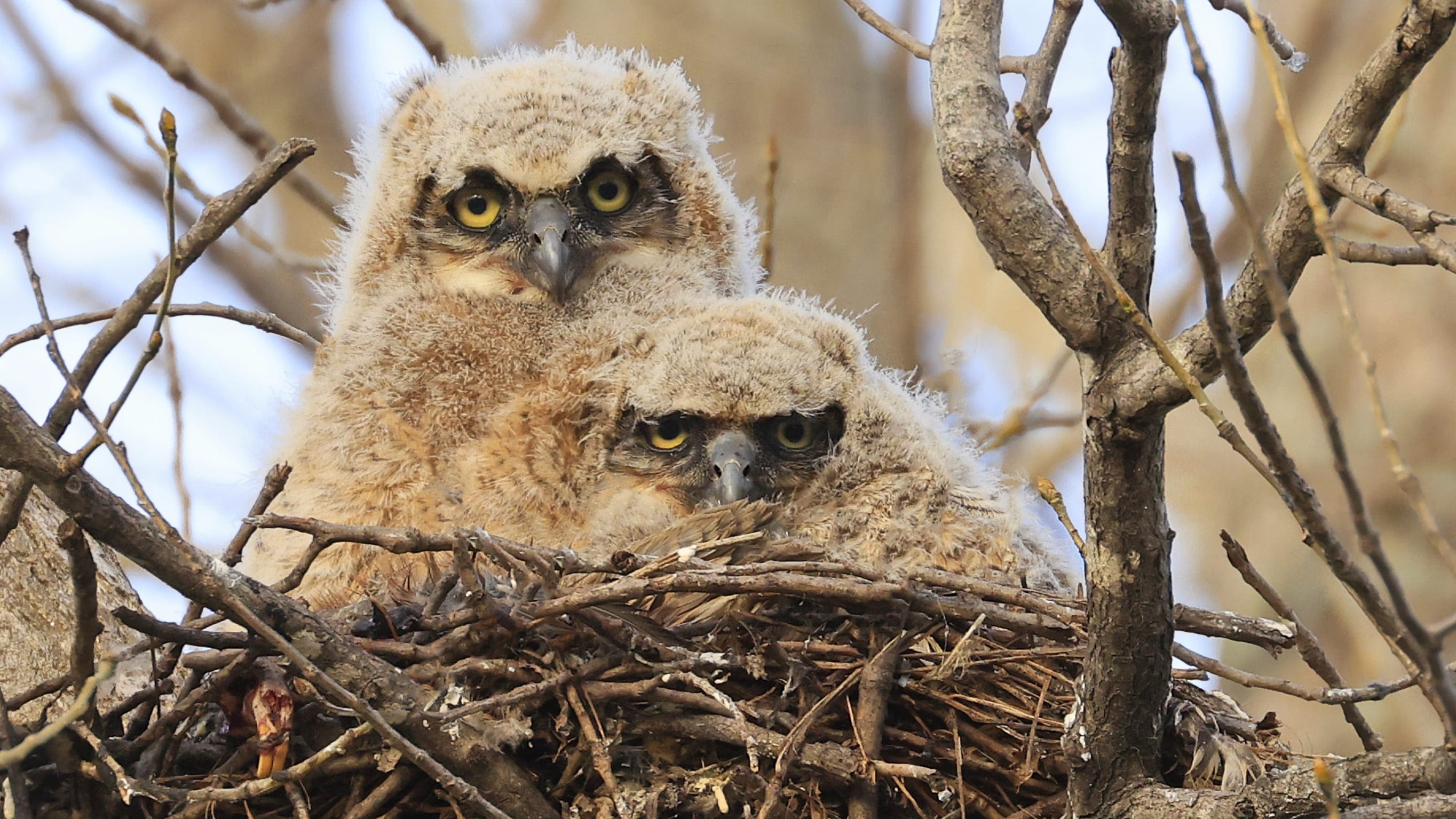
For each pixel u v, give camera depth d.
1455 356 15.57
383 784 7.24
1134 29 5.60
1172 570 6.48
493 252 11.98
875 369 11.55
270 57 17.14
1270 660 15.41
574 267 11.95
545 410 10.35
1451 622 4.89
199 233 6.18
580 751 7.39
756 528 8.66
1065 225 6.21
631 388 10.59
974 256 17.17
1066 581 10.37
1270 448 5.19
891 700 7.79
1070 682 7.70
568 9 16.12
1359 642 15.06
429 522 9.86
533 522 9.95
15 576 8.88
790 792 7.46
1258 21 5.09
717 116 15.53
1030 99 8.45
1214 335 5.10
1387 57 5.68
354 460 10.08
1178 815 6.45
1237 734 7.51
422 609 7.89
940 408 11.31
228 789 6.98
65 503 6.11
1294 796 6.11
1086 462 6.17
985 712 7.69
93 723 6.89
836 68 15.73
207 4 16.84
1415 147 15.92
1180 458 16.77
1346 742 14.72
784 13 15.82
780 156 15.41
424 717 6.80
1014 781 7.57
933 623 7.88
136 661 7.75
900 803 7.57
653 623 7.54
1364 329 15.91
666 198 12.70
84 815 7.10
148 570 6.41
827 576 7.81
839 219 15.33
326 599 9.34
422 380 10.59
